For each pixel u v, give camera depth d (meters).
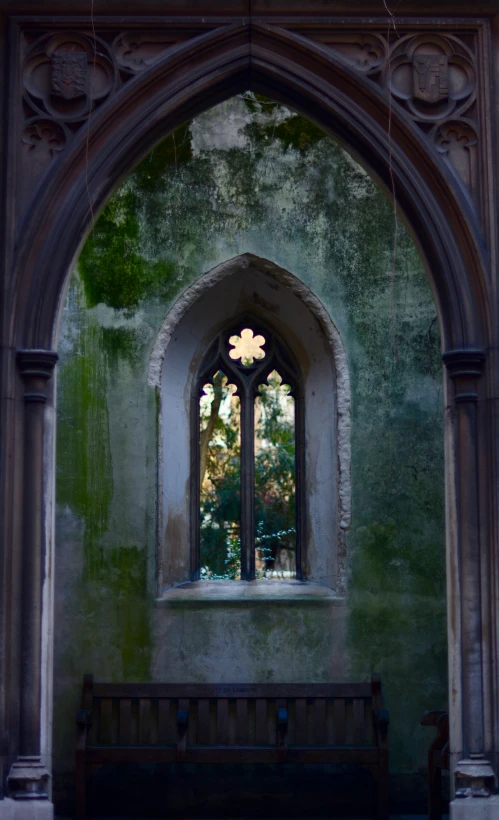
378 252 7.64
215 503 11.45
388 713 7.14
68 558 7.31
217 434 12.26
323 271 7.62
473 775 4.51
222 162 7.68
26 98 4.89
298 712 7.14
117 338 7.50
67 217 4.84
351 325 7.59
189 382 7.96
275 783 7.16
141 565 7.32
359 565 7.37
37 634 4.62
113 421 7.43
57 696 7.18
